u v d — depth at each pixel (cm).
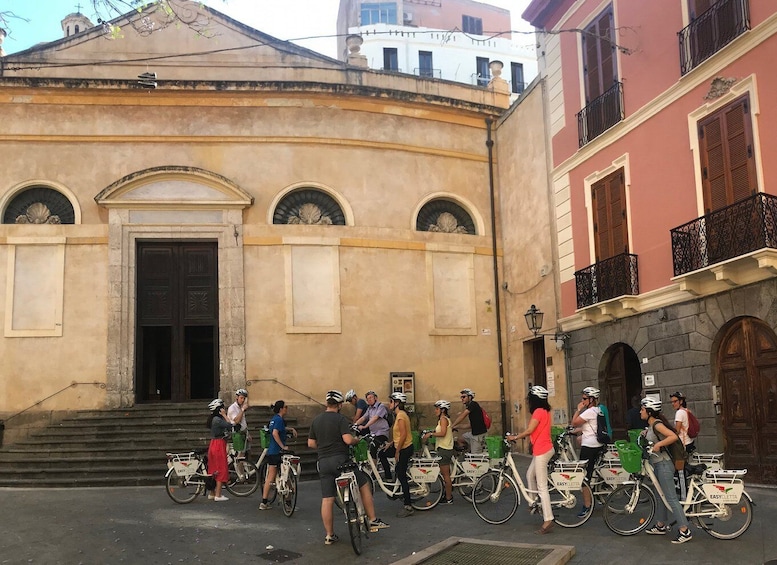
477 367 1933
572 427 1072
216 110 1875
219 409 1195
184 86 1845
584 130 1596
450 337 1923
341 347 1830
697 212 1258
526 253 1862
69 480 1398
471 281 1967
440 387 1891
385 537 884
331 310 1839
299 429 1695
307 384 1795
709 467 930
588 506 908
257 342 1794
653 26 1391
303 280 1841
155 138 1841
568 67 1678
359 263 1878
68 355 1730
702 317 1252
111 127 1833
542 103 1784
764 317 1126
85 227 1783
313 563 768
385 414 1256
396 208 1936
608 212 1512
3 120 1800
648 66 1402
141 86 1830
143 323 1806
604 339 1517
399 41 4372
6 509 1085
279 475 1077
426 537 879
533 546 782
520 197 1905
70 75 1855
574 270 1630
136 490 1330
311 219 1886
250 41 1944
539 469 891
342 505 880
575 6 1645
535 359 1862
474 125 2061
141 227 1805
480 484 973
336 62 1978
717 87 1225
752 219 1115
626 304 1394
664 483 814
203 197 1823
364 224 1902
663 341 1344
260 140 1878
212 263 1850
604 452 989
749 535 816
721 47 1209
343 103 1930
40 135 1805
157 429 1606
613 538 837
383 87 2002
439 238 1962
